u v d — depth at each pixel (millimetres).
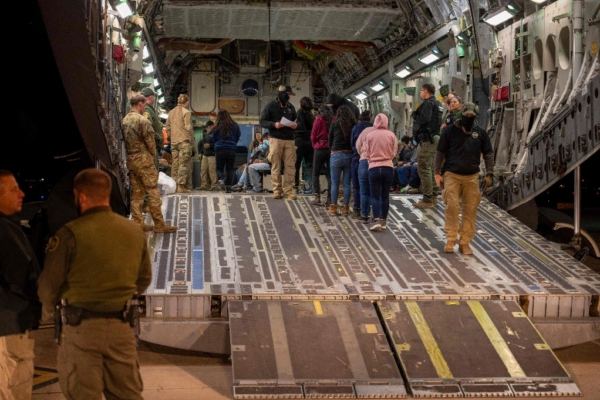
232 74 27047
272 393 5590
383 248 8398
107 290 4109
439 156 8258
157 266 7438
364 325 6426
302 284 7078
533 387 5816
